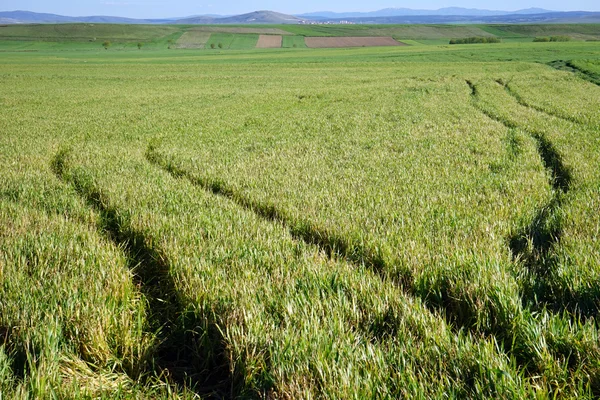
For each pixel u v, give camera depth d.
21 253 5.04
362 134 15.37
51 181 9.03
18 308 3.68
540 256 5.10
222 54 108.50
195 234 5.54
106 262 4.78
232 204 7.25
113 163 10.73
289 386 2.80
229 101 28.98
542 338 3.23
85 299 3.84
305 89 36.75
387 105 24.89
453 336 3.33
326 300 3.81
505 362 2.94
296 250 5.27
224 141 14.44
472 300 3.83
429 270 4.46
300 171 9.78
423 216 6.20
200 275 4.40
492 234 5.43
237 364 3.27
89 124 19.02
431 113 20.91
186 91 37.00
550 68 53.09
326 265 4.66
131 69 64.69
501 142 13.05
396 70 56.72
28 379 2.93
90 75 54.41
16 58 97.00
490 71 50.72
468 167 9.71
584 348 3.10
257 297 3.90
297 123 18.89
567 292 4.07
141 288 4.73
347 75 51.44
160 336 3.94
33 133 16.44
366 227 5.84
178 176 9.79
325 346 3.10
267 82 44.88
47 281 4.21
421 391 2.65
